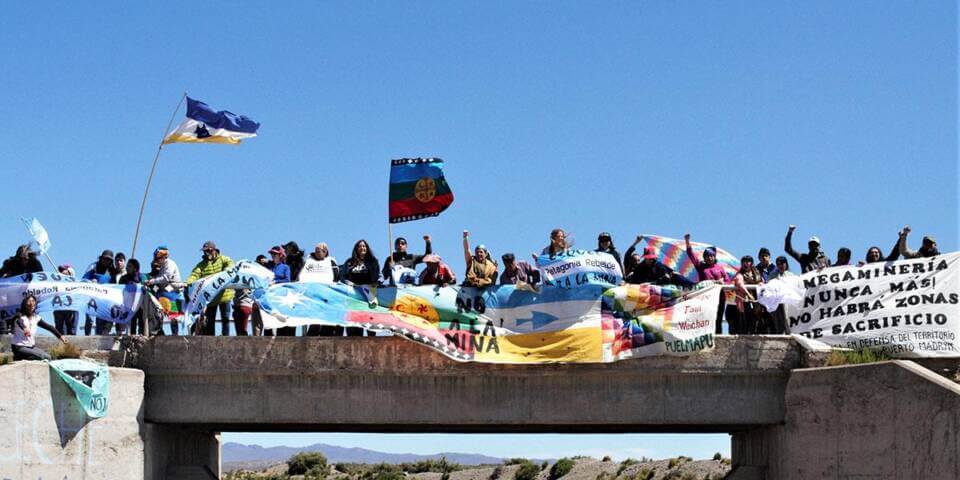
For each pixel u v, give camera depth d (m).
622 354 23.70
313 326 24.66
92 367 21.97
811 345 23.86
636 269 24.97
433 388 23.77
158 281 24.30
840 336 24.31
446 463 109.44
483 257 24.39
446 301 23.94
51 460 21.17
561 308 23.95
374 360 23.62
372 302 23.89
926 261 24.22
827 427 22.78
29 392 20.94
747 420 23.94
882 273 24.39
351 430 25.84
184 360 23.45
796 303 24.42
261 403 23.56
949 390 20.08
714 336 23.89
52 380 21.39
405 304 23.91
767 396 24.02
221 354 23.48
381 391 23.70
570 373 23.84
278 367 23.48
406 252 25.72
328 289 23.91
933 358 23.75
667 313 23.94
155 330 24.34
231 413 23.48
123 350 23.38
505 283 24.22
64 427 21.48
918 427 20.73
